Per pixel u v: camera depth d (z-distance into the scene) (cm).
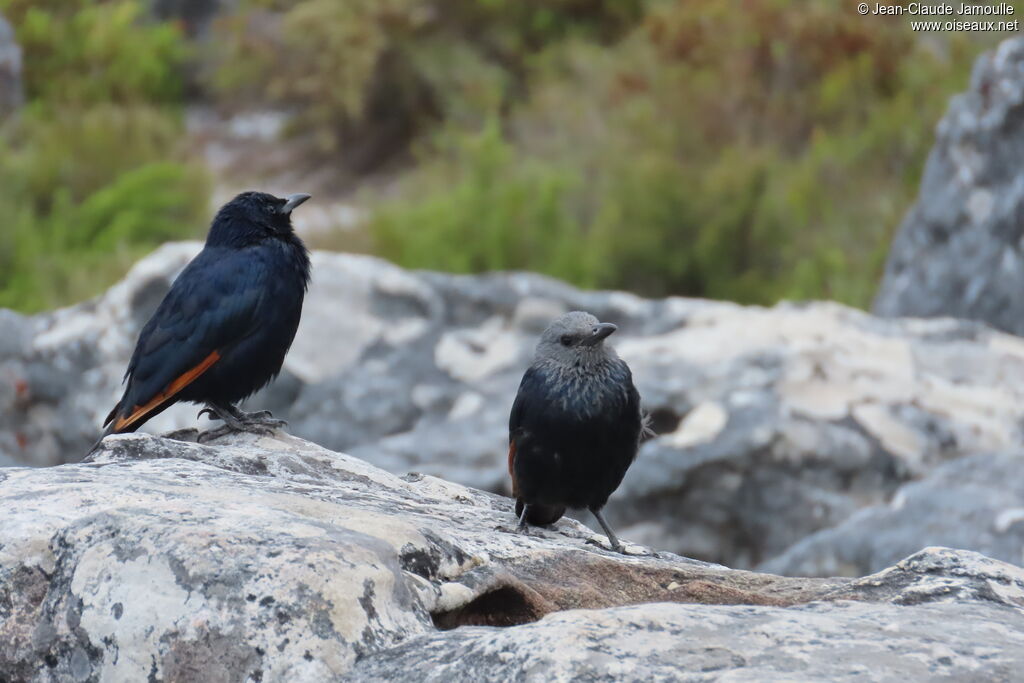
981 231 1426
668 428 1190
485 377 1279
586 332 643
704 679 310
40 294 2098
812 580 518
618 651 328
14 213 2303
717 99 2369
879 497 1112
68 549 393
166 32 3353
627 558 545
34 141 2747
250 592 362
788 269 1970
